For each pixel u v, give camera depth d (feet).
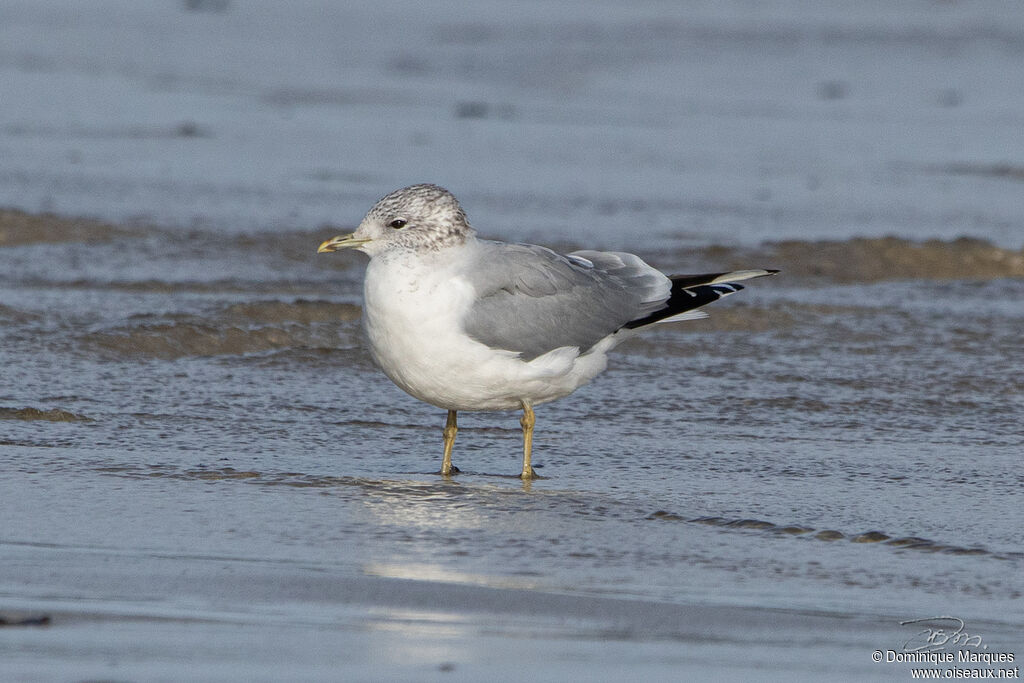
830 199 85.25
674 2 211.20
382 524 31.63
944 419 43.01
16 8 181.57
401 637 25.03
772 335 54.13
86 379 44.70
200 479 35.01
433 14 200.64
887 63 155.53
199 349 49.49
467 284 35.06
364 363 48.47
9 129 100.01
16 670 23.16
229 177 86.02
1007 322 56.75
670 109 125.70
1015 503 34.19
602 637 25.29
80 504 32.53
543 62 157.69
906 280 65.21
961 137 111.65
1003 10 196.85
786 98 133.39
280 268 63.67
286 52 161.68
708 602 27.02
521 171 92.12
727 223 76.33
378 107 122.11
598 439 40.32
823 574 28.81
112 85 127.03
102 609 26.08
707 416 42.96
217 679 23.03
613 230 72.74
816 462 37.96
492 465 37.58
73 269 61.21
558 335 36.17
